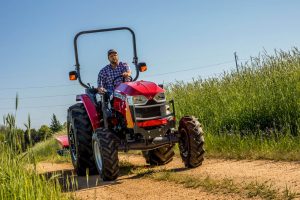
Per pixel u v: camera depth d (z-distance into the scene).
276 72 9.98
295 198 4.43
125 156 10.66
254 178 5.70
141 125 7.06
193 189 5.60
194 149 7.06
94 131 7.76
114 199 5.69
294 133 8.29
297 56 10.37
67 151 12.79
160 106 7.20
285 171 5.92
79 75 8.34
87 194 6.20
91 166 8.31
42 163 12.62
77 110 8.53
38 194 4.85
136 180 6.82
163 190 5.81
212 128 9.96
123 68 8.24
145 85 7.32
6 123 4.90
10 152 5.10
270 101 9.09
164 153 8.17
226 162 7.42
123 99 7.27
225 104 10.37
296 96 8.62
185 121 7.22
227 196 4.96
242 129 9.39
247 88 10.26
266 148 7.60
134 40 8.55
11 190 4.90
